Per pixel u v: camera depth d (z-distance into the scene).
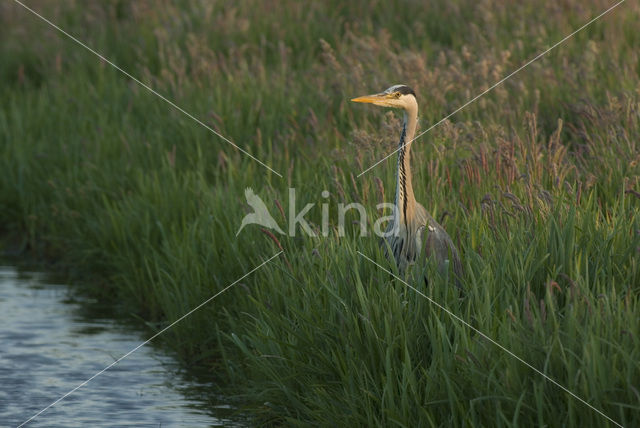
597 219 9.44
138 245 13.96
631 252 8.66
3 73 23.80
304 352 8.84
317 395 8.32
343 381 8.14
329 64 17.97
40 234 17.16
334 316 8.67
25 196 17.84
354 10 24.50
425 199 11.48
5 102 21.64
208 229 12.55
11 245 17.42
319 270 9.54
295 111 16.61
